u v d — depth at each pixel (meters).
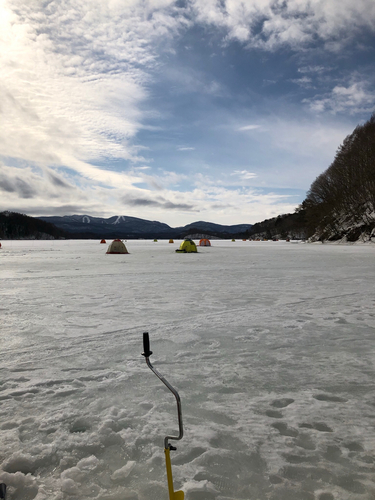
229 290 10.02
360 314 6.89
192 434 2.61
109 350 4.69
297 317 6.63
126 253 32.00
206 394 3.34
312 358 4.39
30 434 2.62
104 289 10.24
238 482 2.09
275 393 3.36
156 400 3.20
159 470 2.20
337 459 2.31
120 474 2.16
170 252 34.69
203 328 5.83
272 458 2.31
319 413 2.95
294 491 2.01
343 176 73.38
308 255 28.97
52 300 8.41
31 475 2.17
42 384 3.57
